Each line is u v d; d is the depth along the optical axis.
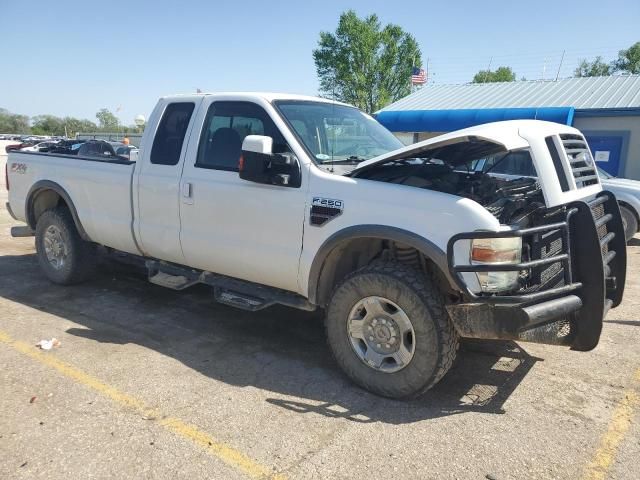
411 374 3.62
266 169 4.07
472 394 3.88
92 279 6.50
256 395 3.77
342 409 3.61
